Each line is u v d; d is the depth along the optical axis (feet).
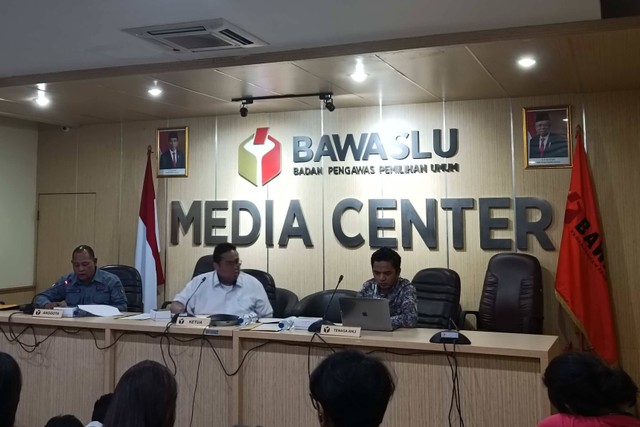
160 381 4.70
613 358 15.26
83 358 12.41
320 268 18.74
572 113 16.51
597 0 10.71
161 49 13.57
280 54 13.60
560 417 5.64
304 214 18.99
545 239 16.53
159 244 20.65
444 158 17.62
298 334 10.69
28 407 12.84
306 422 10.73
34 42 13.20
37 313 12.96
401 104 18.07
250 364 11.18
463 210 17.40
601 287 15.52
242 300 13.85
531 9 11.12
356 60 13.46
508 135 17.06
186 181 20.53
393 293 12.57
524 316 15.33
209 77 15.07
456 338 9.71
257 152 19.65
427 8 11.10
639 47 12.50
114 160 21.54
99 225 21.65
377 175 18.28
